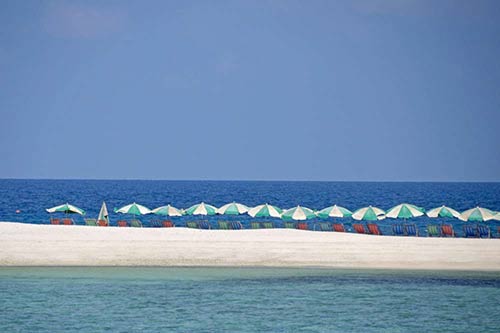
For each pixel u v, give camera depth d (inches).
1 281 4749.0
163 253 5634.8
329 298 4404.5
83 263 5339.6
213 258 5541.3
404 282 4918.8
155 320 3814.0
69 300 4252.0
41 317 3855.8
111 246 5792.3
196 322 3786.9
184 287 4643.2
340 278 5022.1
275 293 4515.3
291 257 5625.0
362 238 6373.0
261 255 5664.4
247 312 4028.1
